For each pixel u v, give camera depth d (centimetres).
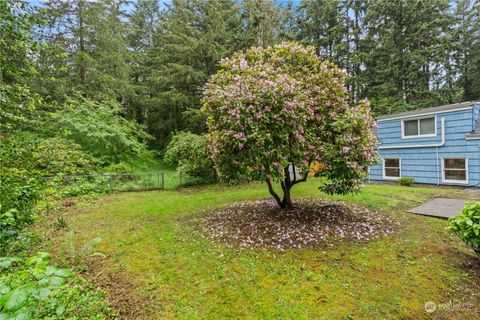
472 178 784
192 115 1420
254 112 359
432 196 664
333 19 1791
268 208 541
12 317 110
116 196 785
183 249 354
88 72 1221
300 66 479
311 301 237
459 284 261
